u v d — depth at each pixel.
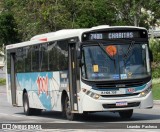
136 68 31.25
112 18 90.25
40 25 84.19
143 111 40.16
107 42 31.20
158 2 88.69
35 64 38.44
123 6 89.75
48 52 35.97
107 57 31.03
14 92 43.69
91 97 30.66
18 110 46.34
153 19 89.19
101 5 88.50
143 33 31.75
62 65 33.59
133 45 31.48
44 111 44.25
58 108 34.53
